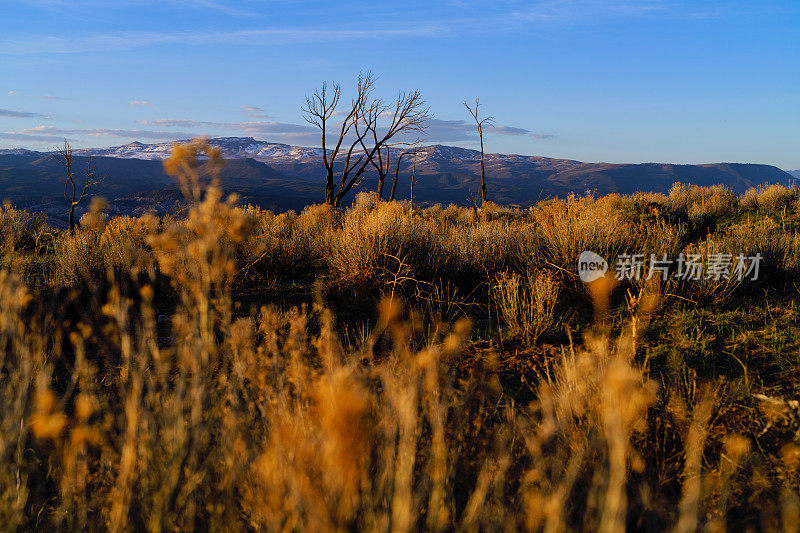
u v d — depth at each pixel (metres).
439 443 1.76
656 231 8.37
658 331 4.99
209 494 1.77
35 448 2.21
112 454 1.94
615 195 15.38
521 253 7.36
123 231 9.44
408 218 8.20
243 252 7.16
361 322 5.62
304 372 2.20
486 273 7.02
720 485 2.20
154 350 2.00
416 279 6.55
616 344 4.17
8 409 1.78
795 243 7.77
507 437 2.28
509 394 3.60
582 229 7.02
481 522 1.67
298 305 6.37
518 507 1.76
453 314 5.73
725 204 18.16
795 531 1.83
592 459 2.18
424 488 1.64
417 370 2.07
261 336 3.51
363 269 6.48
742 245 7.22
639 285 5.98
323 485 1.34
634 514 2.03
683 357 4.16
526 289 6.36
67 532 1.88
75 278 5.79
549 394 2.98
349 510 1.34
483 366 4.07
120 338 2.83
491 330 5.20
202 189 1.64
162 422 1.86
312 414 1.85
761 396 3.18
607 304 5.82
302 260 8.34
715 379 3.63
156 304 5.64
